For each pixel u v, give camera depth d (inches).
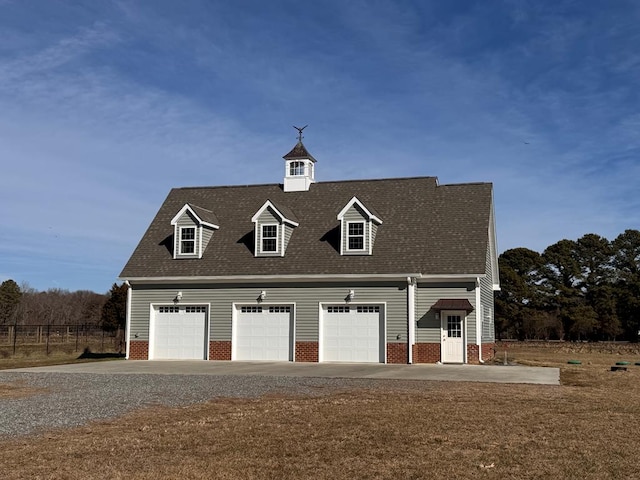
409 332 1066.1
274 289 1138.0
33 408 551.2
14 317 2704.2
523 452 382.9
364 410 528.7
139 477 328.2
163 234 1274.6
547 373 880.9
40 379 805.9
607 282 2581.2
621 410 534.9
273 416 500.4
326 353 1103.6
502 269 2468.0
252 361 1127.0
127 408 550.3
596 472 339.6
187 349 1171.3
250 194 1330.0
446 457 370.9
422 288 1087.0
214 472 339.0
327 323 1109.7
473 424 467.2
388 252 1114.1
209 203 1327.5
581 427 457.4
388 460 364.5
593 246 2642.7
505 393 645.9
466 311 1062.4
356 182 1293.1
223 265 1173.1
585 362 1194.6
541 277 2623.0
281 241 1164.5
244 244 1206.9
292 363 1083.9
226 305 1157.7
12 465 351.3
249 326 1146.7
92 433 439.2
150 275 1188.5
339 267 1110.4
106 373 892.6
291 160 1318.9
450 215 1175.6
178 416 505.7
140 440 415.2
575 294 2556.6
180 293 1176.2
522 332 2495.1
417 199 1216.8
